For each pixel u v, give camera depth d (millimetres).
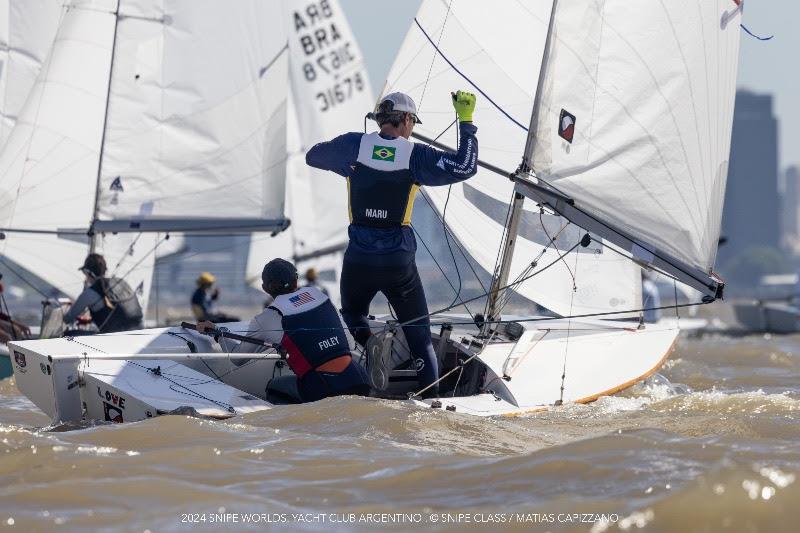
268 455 17672
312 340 23719
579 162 24703
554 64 24297
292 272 24688
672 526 12797
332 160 23688
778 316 68188
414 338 24266
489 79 31984
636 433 18000
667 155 25562
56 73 41875
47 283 45656
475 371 25562
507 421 21797
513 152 32000
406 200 23422
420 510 14297
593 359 26922
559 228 30828
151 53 43406
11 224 41812
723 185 26594
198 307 53062
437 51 31828
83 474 16203
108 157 42688
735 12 26328
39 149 41875
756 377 36156
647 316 61500
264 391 26500
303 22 80562
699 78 25750
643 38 24984
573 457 16625
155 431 19281
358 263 23562
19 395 32312
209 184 44719
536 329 28234
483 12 31734
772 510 12844
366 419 20734
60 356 22906
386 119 23578
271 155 46031
